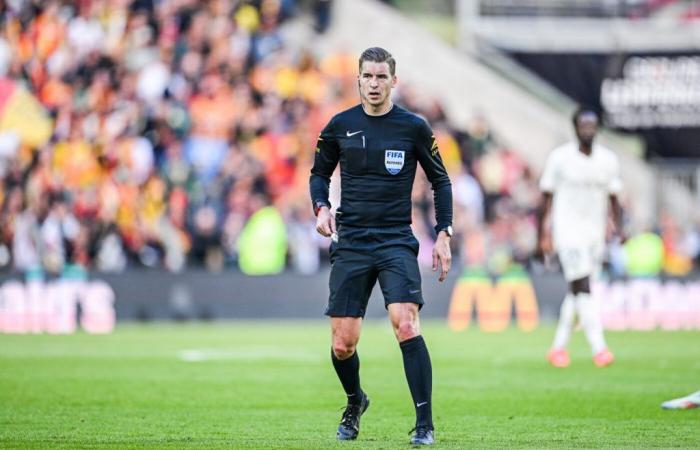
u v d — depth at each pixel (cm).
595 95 10150
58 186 8556
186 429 2741
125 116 8900
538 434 2652
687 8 10188
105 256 8281
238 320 7838
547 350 5581
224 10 9481
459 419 2969
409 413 3116
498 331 7231
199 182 8600
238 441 2505
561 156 4453
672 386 3862
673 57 10131
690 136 10106
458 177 9038
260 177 8756
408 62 10038
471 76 10100
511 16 10175
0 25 9206
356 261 2391
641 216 9856
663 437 2594
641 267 8600
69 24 9262
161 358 4969
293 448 2359
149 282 7719
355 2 10031
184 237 8388
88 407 3216
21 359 4909
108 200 8388
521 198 9306
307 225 8600
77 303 7462
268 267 7988
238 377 4156
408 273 2361
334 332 2420
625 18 10188
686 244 9381
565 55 10150
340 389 3753
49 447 2400
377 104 2377
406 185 2409
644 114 10131
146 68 9094
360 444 2422
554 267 8688
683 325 8006
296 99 9294
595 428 2775
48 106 9000
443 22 10162
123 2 9369
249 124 9006
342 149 2417
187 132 8881
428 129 2419
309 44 9850
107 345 5781
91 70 9150
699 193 10000
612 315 7875
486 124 9700
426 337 6600
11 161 8694
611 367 4606
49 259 8231
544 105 10131
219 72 9194
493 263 8912
